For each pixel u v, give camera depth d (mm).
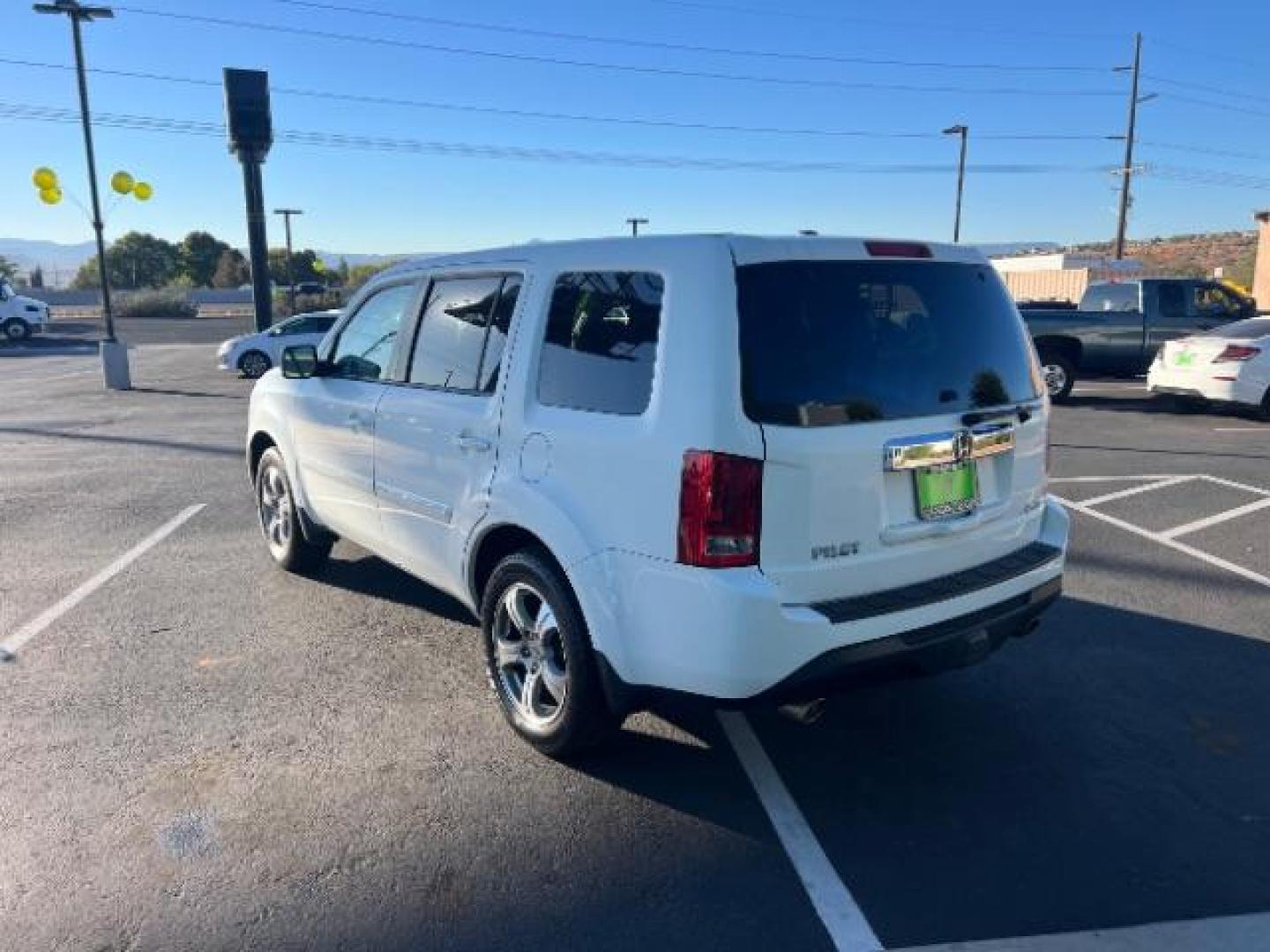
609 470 3463
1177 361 13797
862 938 2945
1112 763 3992
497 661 4199
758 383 3211
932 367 3615
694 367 3244
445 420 4324
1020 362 3996
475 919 3035
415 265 4898
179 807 3648
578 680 3713
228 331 45562
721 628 3184
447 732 4250
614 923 3020
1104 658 5051
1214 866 3295
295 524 6156
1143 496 8836
